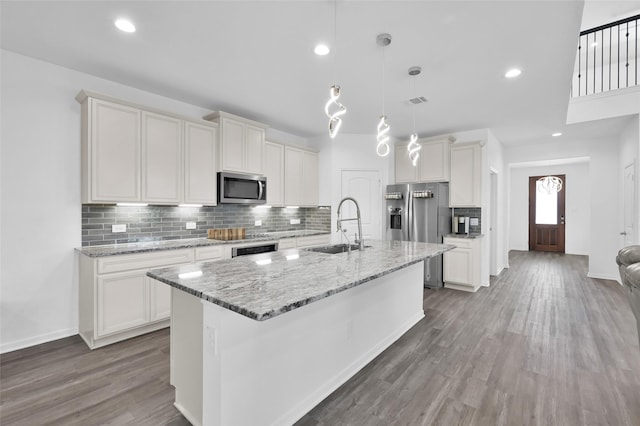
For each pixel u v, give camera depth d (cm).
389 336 273
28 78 263
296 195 485
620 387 205
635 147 421
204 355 146
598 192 538
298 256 234
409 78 300
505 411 181
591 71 569
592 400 191
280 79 304
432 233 468
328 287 143
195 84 317
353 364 224
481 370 228
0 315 253
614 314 349
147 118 305
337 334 208
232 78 303
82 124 282
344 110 218
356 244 306
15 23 214
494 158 528
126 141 291
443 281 475
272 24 214
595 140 543
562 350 260
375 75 294
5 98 253
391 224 512
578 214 815
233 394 144
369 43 238
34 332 268
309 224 542
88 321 266
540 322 326
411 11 199
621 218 500
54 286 277
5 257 255
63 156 281
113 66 278
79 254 288
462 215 498
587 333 296
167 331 297
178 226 363
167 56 260
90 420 172
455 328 311
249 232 448
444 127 475
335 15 204
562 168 834
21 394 196
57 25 217
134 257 277
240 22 212
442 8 196
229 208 421
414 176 513
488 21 210
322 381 196
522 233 891
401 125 464
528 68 278
